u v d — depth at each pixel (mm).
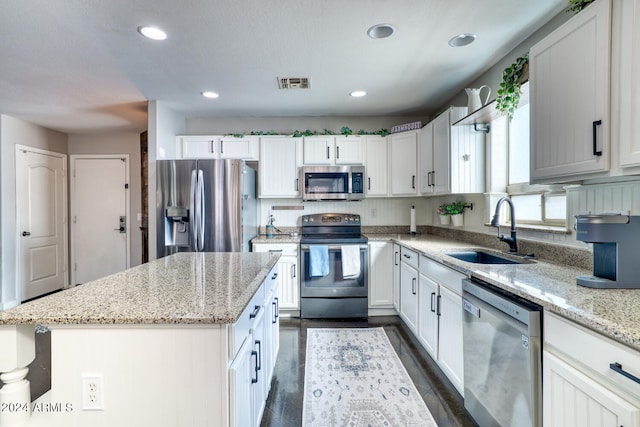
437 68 2600
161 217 3199
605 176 1233
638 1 1065
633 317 954
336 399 1959
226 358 1025
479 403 1596
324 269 3303
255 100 3357
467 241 2951
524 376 1243
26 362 1020
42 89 2998
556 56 1424
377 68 2596
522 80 1779
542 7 1806
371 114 3916
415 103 3496
